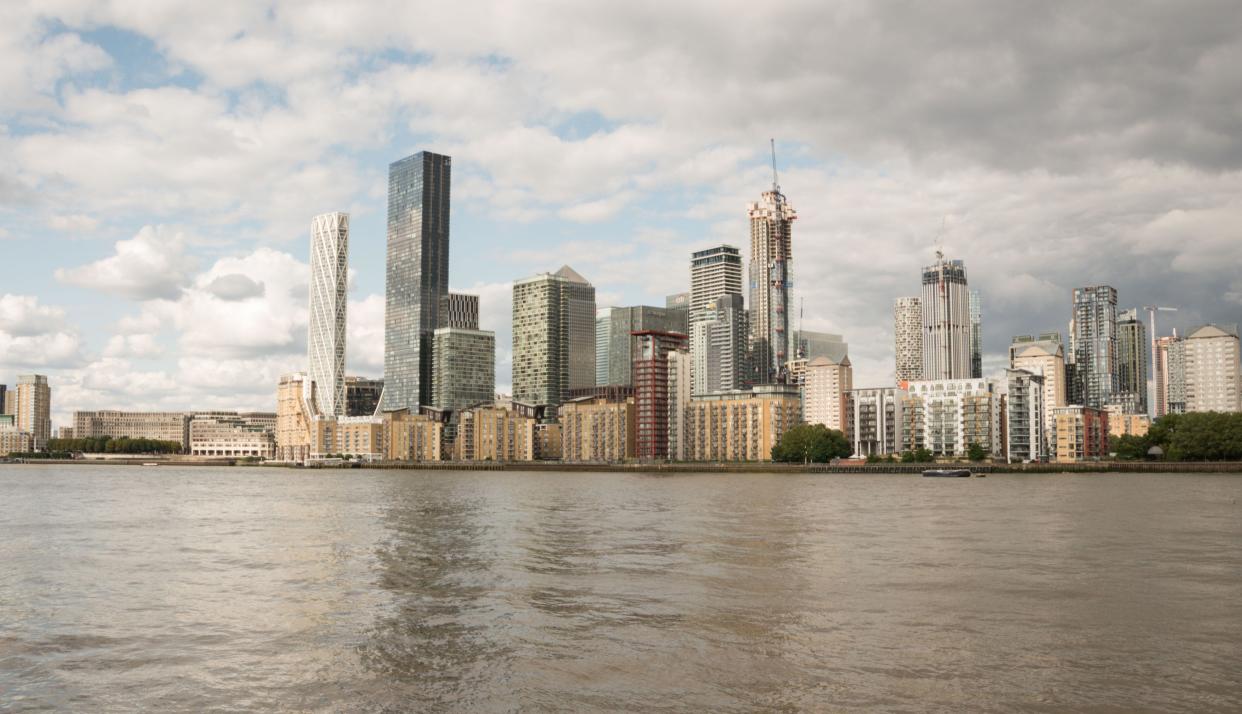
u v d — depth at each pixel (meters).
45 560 93.19
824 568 83.31
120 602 69.44
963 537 108.44
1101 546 99.38
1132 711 42.28
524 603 67.38
